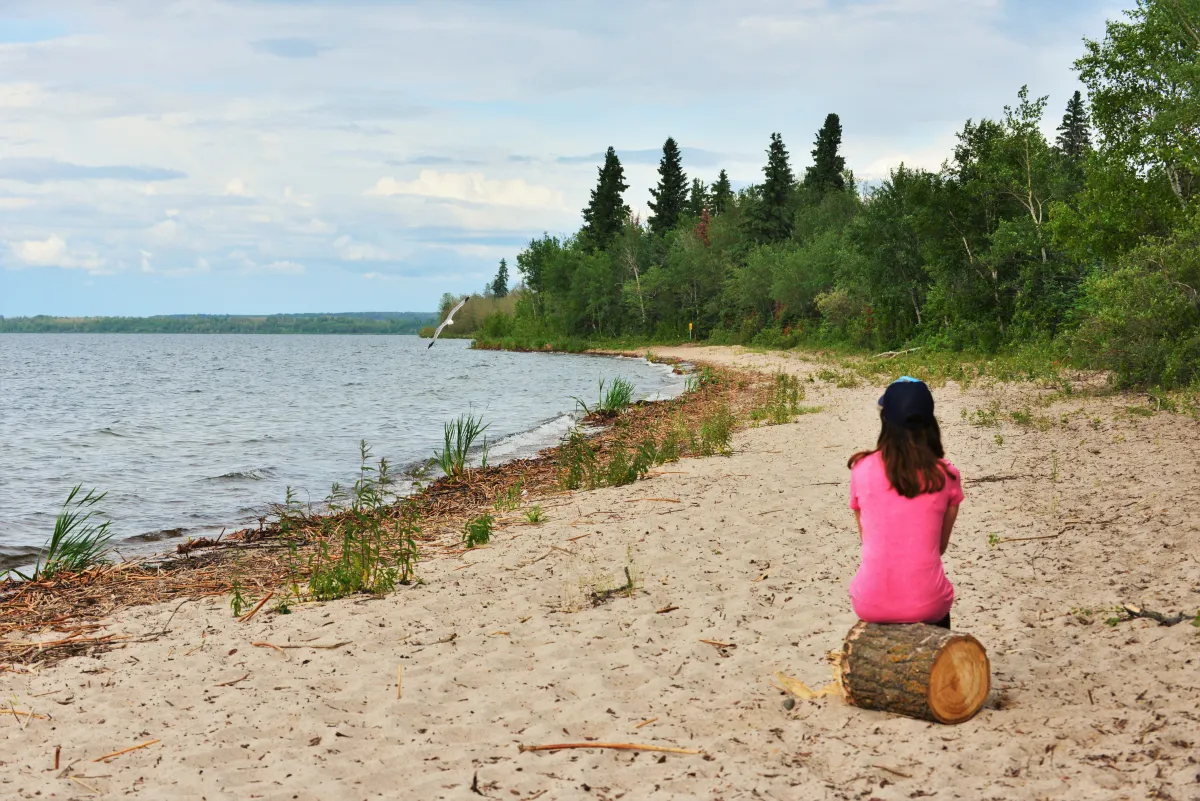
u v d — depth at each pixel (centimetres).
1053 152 3144
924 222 3312
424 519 1155
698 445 1586
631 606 669
